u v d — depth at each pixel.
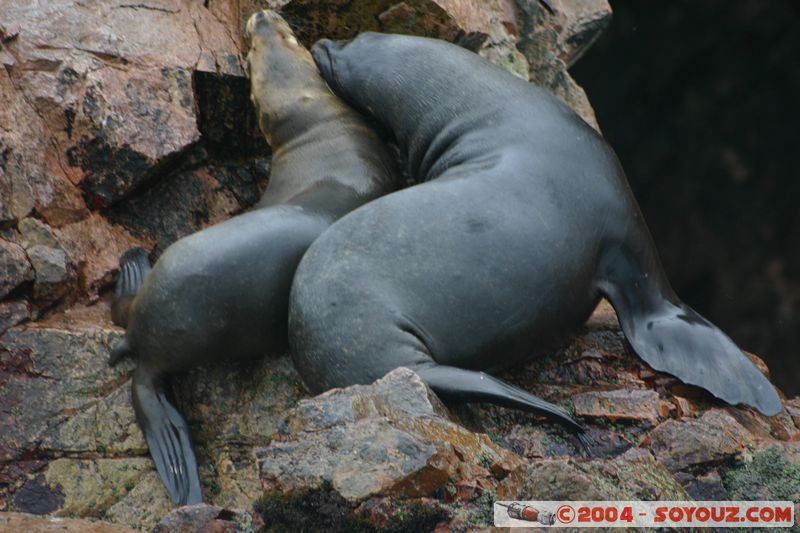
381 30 33.41
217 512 21.75
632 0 65.31
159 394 27.34
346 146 30.19
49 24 30.78
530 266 26.09
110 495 26.22
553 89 39.25
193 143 31.09
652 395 26.52
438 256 25.77
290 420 22.14
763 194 64.38
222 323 27.25
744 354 27.66
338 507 20.89
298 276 26.36
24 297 28.22
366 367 25.27
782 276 63.81
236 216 30.12
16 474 26.17
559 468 20.91
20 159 29.11
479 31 33.97
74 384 27.17
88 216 30.16
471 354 26.11
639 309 27.83
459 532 20.61
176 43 32.03
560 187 26.84
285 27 32.03
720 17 63.88
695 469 24.59
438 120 28.91
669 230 65.88
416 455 20.98
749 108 64.56
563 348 28.47
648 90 66.19
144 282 27.58
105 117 30.17
